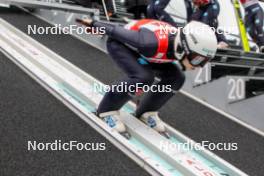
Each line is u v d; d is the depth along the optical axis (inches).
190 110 331.6
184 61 209.2
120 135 227.8
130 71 218.8
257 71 368.8
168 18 420.2
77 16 498.0
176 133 252.8
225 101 343.9
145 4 616.7
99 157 204.8
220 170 223.5
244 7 514.3
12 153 188.2
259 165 247.0
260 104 317.1
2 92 260.8
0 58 333.1
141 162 206.8
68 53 418.6
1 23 466.9
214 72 388.5
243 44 467.8
